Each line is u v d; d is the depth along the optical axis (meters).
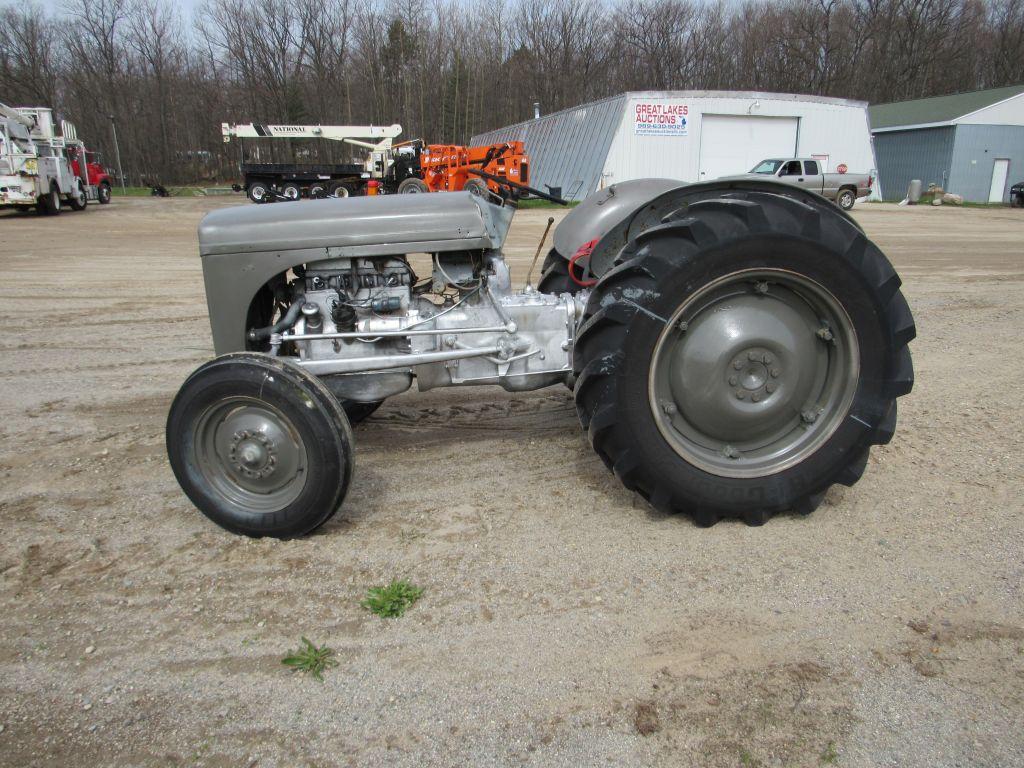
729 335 2.84
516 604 2.48
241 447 2.86
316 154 49.66
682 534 2.92
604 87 50.09
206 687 2.14
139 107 45.81
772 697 2.07
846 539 2.87
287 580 2.64
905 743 1.92
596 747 1.91
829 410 2.94
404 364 3.23
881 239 13.99
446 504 3.21
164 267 10.77
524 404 4.55
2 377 5.29
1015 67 47.88
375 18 48.22
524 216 19.81
